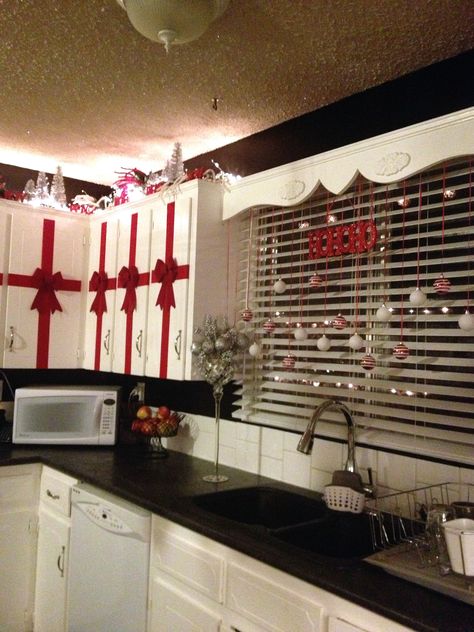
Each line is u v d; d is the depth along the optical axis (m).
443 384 1.92
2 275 3.05
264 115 2.56
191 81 2.25
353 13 1.76
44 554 2.69
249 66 2.12
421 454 1.88
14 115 2.65
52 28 1.91
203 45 1.98
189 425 2.88
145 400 3.29
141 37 1.94
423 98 2.08
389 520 1.88
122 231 3.04
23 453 2.82
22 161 3.35
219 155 3.01
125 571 2.08
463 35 1.87
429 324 1.99
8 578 2.69
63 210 3.28
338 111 2.39
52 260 3.23
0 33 1.95
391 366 2.05
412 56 2.01
